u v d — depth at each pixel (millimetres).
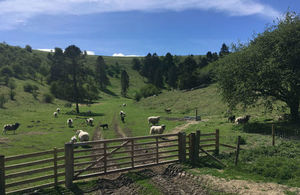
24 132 27344
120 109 65062
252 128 22938
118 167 13516
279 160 12312
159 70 153875
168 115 46062
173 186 10391
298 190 9062
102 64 159125
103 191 9930
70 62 60500
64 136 24469
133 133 25578
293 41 21875
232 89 26094
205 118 38875
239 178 10727
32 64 150250
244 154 14062
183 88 93625
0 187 8781
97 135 25016
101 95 128000
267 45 23719
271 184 9898
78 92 60156
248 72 24078
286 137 18328
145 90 95000
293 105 24328
